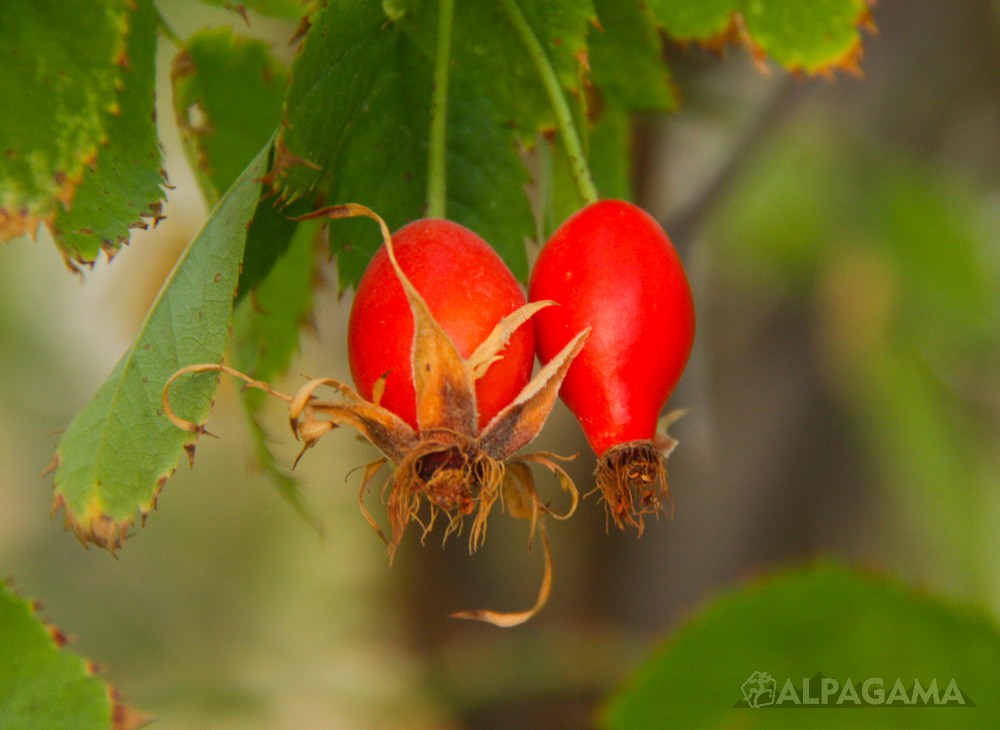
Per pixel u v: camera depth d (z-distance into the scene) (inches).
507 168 12.4
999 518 18.1
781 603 11.9
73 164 11.7
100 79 11.7
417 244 11.9
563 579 20.1
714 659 12.0
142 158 11.8
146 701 15.8
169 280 11.6
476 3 12.1
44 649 11.8
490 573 20.5
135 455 11.5
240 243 11.5
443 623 20.4
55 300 19.9
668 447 12.4
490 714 17.4
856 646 11.9
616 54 12.6
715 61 14.8
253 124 12.6
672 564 20.0
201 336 11.5
